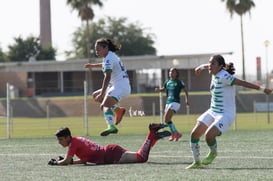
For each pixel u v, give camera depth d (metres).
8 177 28.86
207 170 30.55
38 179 27.94
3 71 186.50
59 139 33.88
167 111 54.47
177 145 48.97
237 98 130.75
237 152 41.88
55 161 34.12
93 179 27.48
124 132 71.06
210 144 32.22
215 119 31.83
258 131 67.56
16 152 44.66
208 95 122.56
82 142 33.91
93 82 131.62
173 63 184.50
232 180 26.45
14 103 132.88
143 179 27.16
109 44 37.06
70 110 129.38
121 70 37.31
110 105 37.06
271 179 26.77
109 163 34.12
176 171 30.17
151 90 154.88
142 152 34.41
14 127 90.94
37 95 175.88
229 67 32.53
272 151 42.44
